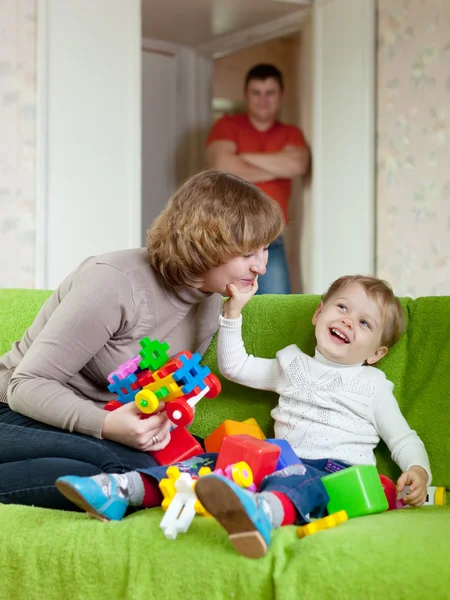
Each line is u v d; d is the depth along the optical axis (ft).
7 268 9.58
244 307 5.27
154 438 4.15
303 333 5.05
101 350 4.43
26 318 5.47
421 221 10.45
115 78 10.09
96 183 10.01
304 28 12.11
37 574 3.53
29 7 9.62
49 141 9.74
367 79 10.99
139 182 10.27
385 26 10.90
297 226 14.32
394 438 4.42
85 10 9.89
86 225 9.96
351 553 3.08
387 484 4.23
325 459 4.37
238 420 5.10
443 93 10.11
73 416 4.12
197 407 5.21
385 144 10.96
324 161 11.68
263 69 12.29
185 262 4.34
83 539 3.49
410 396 4.73
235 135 12.48
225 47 13.62
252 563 3.17
